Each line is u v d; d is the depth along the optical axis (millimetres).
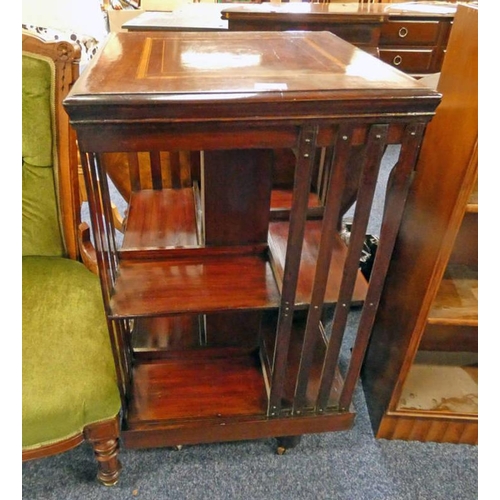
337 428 1136
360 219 809
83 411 910
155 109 634
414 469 1186
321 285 875
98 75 703
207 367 1188
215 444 1227
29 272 1114
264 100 643
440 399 1222
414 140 720
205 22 1719
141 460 1179
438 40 2693
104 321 1041
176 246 1018
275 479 1148
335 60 838
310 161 721
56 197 1118
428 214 963
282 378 1021
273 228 1108
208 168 917
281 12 1618
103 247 845
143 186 1448
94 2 2010
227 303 894
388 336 1186
